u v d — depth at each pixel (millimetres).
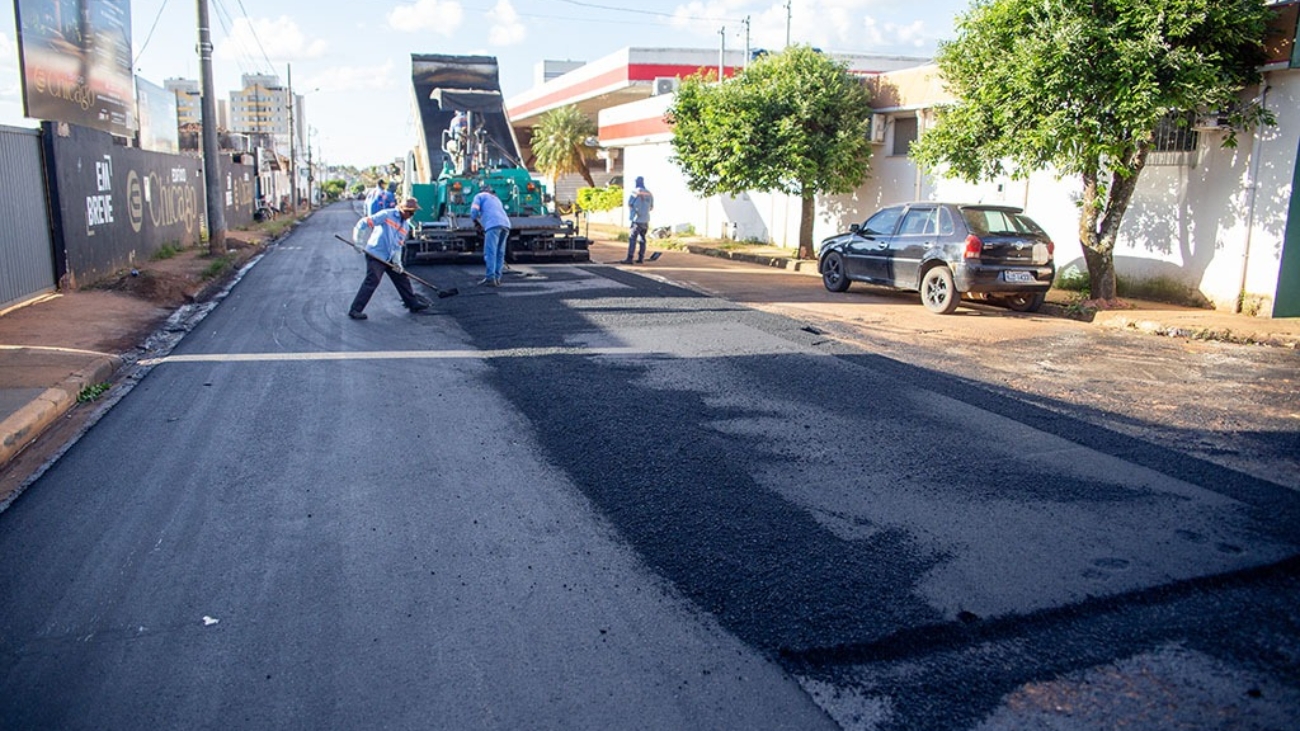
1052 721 3307
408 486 5766
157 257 19953
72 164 14484
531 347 9875
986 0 12891
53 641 3928
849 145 18703
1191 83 10852
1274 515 5188
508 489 5695
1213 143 12664
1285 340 10477
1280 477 5836
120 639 3943
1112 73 11211
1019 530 4977
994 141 12828
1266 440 6664
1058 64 11438
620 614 4137
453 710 3432
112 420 7289
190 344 10500
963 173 14172
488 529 5090
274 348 10125
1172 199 13336
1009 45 12508
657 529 5047
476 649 3854
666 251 24547
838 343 10078
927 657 3744
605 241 28844
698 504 5383
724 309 12195
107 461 6285
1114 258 14391
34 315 11883
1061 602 4168
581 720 3363
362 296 11961
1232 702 3396
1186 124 11414
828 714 3383
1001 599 4203
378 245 11906
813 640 3879
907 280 13234
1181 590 4277
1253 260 12141
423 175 20719
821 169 19000
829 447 6406
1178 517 5148
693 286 14930
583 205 41969
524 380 8414
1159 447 6445
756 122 19016
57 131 13844
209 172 21078
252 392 8125
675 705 3449
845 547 4773
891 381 8312
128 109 18562
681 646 3861
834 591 4297
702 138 19812
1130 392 8117
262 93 129125
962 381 8414
